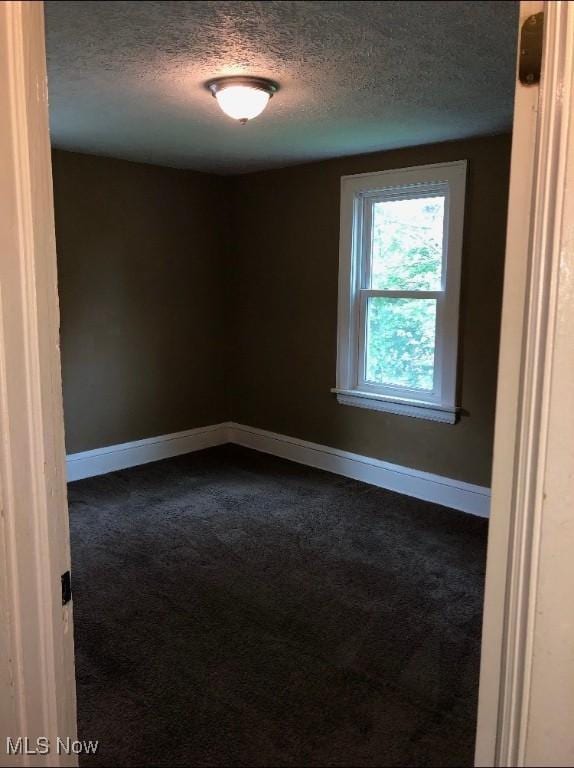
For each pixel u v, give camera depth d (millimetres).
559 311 1014
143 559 3096
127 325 4375
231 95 2377
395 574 2959
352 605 2684
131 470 4441
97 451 4328
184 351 4750
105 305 4234
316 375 4430
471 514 3689
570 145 969
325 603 2699
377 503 3854
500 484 1057
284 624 2537
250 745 1893
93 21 1782
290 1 1620
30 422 1120
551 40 933
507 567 1064
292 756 1852
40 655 1176
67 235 3982
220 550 3201
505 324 1025
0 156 1073
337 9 1689
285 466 4551
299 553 3174
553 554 1098
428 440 3867
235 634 2467
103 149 3799
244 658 2314
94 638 2430
